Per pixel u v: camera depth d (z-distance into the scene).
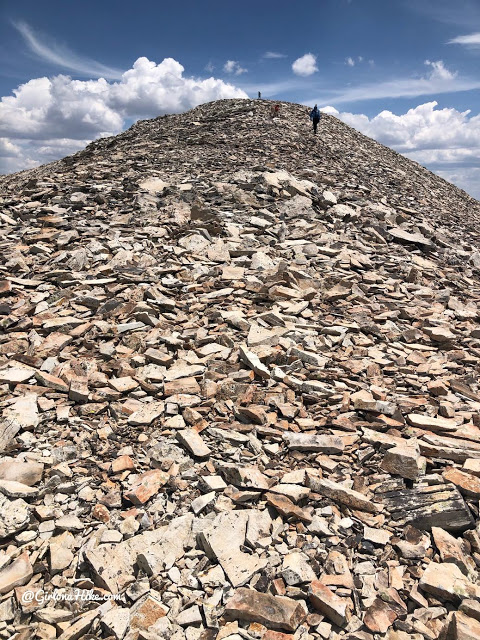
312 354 9.33
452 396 8.52
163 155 27.72
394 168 34.66
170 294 11.66
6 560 5.00
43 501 5.85
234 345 9.61
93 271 12.88
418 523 5.73
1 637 4.34
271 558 5.15
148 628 4.38
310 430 7.32
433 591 4.82
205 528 5.47
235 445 6.96
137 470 6.44
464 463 6.57
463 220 25.81
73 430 7.16
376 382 8.85
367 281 13.76
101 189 19.70
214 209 17.77
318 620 4.52
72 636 4.32
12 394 7.87
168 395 8.06
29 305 10.88
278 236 16.23
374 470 6.55
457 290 14.80
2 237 15.19
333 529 5.59
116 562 5.04
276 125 36.62
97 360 9.06
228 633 4.39
